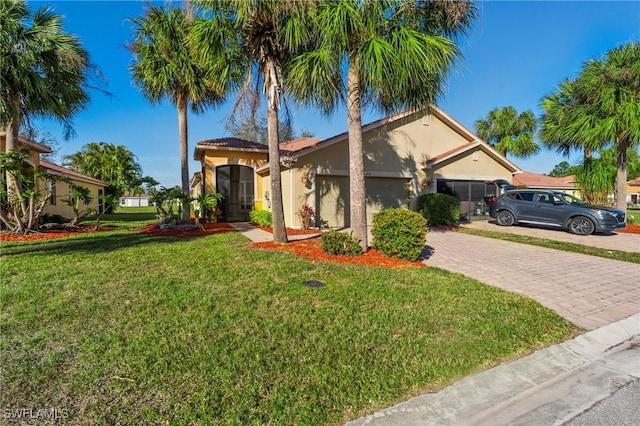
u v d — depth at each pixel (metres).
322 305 4.18
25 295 4.34
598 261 7.41
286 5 6.11
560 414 2.43
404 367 2.88
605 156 14.22
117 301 4.17
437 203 13.36
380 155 13.53
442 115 14.66
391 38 6.16
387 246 6.92
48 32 9.73
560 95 13.23
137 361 2.79
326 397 2.44
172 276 5.38
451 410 2.43
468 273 6.24
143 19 11.87
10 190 10.69
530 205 12.73
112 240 9.37
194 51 7.64
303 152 11.95
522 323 3.84
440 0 6.64
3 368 2.66
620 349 3.52
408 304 4.30
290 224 12.24
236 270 5.79
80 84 10.97
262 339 3.23
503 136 22.33
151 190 12.87
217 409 2.25
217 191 15.86
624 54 11.48
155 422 2.12
